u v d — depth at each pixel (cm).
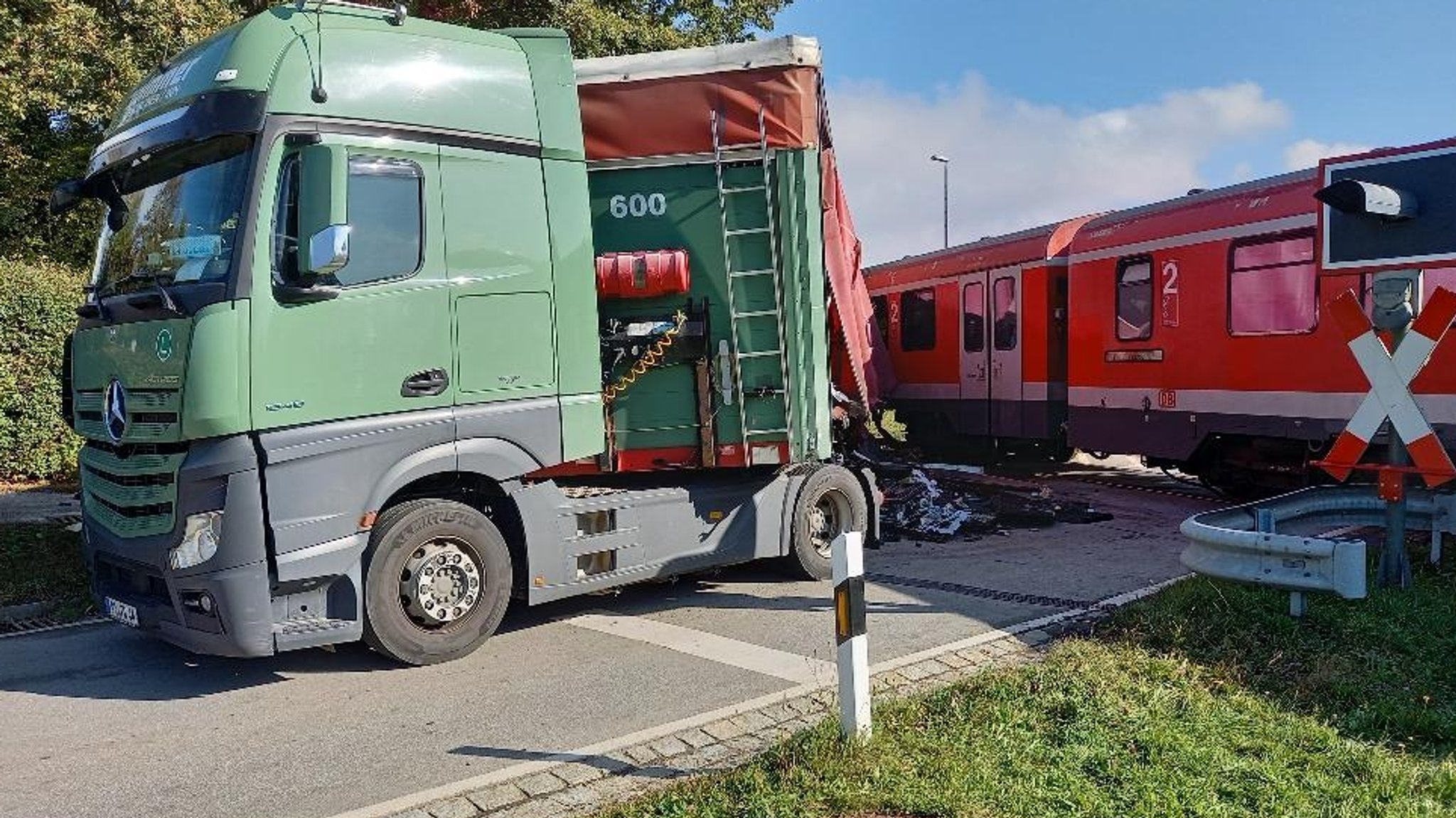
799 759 453
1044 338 1513
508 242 654
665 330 755
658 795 435
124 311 596
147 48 1362
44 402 1262
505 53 674
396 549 614
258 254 559
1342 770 445
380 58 616
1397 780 430
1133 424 1327
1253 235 1143
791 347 770
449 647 634
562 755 497
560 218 682
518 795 454
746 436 774
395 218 607
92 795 464
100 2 1388
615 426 767
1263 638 617
